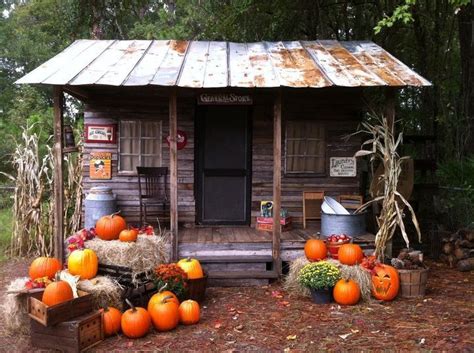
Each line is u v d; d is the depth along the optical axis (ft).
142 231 19.95
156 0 60.03
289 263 21.85
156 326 15.65
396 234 28.68
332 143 26.08
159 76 20.11
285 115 25.81
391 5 32.94
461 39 32.86
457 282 21.50
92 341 14.53
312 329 15.72
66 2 39.99
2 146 43.34
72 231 26.71
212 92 22.75
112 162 25.66
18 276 22.53
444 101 37.27
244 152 26.12
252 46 25.66
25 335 15.55
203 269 20.40
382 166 24.53
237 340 14.90
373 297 18.71
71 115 44.39
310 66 21.77
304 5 35.24
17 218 26.63
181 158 25.80
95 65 21.50
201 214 26.18
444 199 28.58
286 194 26.03
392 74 20.67
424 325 15.81
